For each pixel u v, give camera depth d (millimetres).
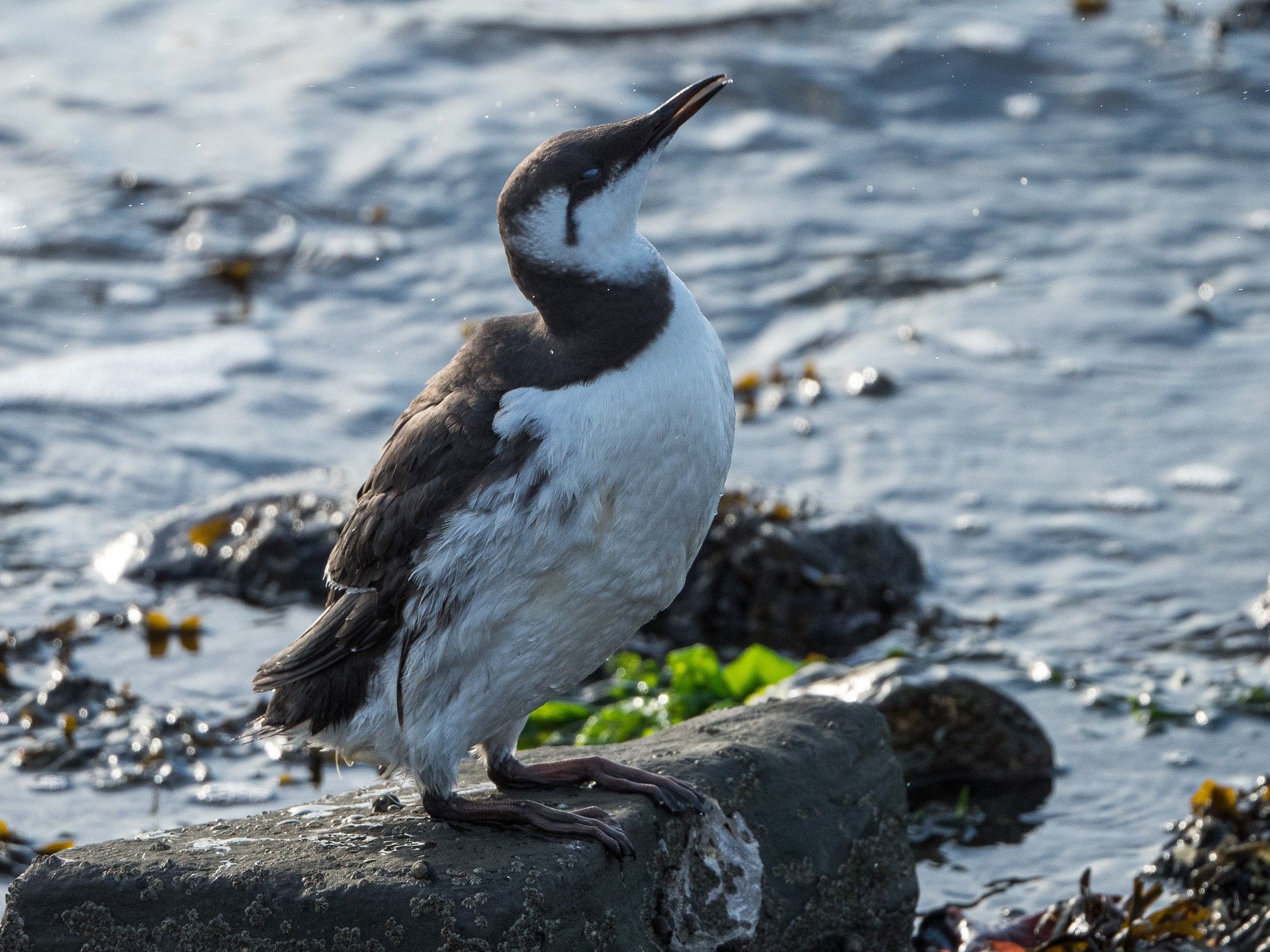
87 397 15406
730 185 19859
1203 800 9117
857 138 21031
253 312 17344
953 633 11945
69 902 6367
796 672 10461
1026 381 15805
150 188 19625
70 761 9875
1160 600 12328
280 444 14820
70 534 13242
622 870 6582
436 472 6367
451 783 6664
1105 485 14055
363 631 6559
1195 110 21484
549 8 24344
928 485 14078
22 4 25438
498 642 6426
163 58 23391
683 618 12258
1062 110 21609
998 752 9906
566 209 6359
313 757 10117
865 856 7719
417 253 18578
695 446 6395
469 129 20906
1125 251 18359
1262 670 11211
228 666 11234
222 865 6391
